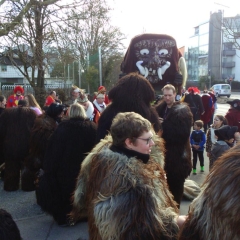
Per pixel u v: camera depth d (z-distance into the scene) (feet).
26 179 18.70
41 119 16.31
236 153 4.45
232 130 14.96
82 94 21.88
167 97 13.92
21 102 19.85
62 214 13.29
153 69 21.33
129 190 6.11
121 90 11.19
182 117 11.94
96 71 59.98
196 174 22.09
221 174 4.38
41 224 14.11
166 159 12.03
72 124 12.87
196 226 4.75
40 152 15.97
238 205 4.11
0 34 28.17
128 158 6.58
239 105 21.01
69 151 12.55
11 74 133.28
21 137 18.06
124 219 5.94
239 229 4.14
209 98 36.52
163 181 6.84
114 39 90.68
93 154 7.55
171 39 21.48
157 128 11.48
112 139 7.26
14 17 30.27
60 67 61.36
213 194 4.40
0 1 29.37
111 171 6.36
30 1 30.19
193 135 22.12
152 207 6.09
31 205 16.58
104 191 6.30
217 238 4.38
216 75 207.72
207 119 36.81
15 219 14.80
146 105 11.38
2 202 17.12
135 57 21.47
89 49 77.30
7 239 6.97
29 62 37.70
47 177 13.00
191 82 209.97
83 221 14.06
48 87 59.21
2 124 18.31
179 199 12.96
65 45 39.04
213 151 15.24
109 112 11.35
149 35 21.50
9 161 18.54
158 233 6.03
